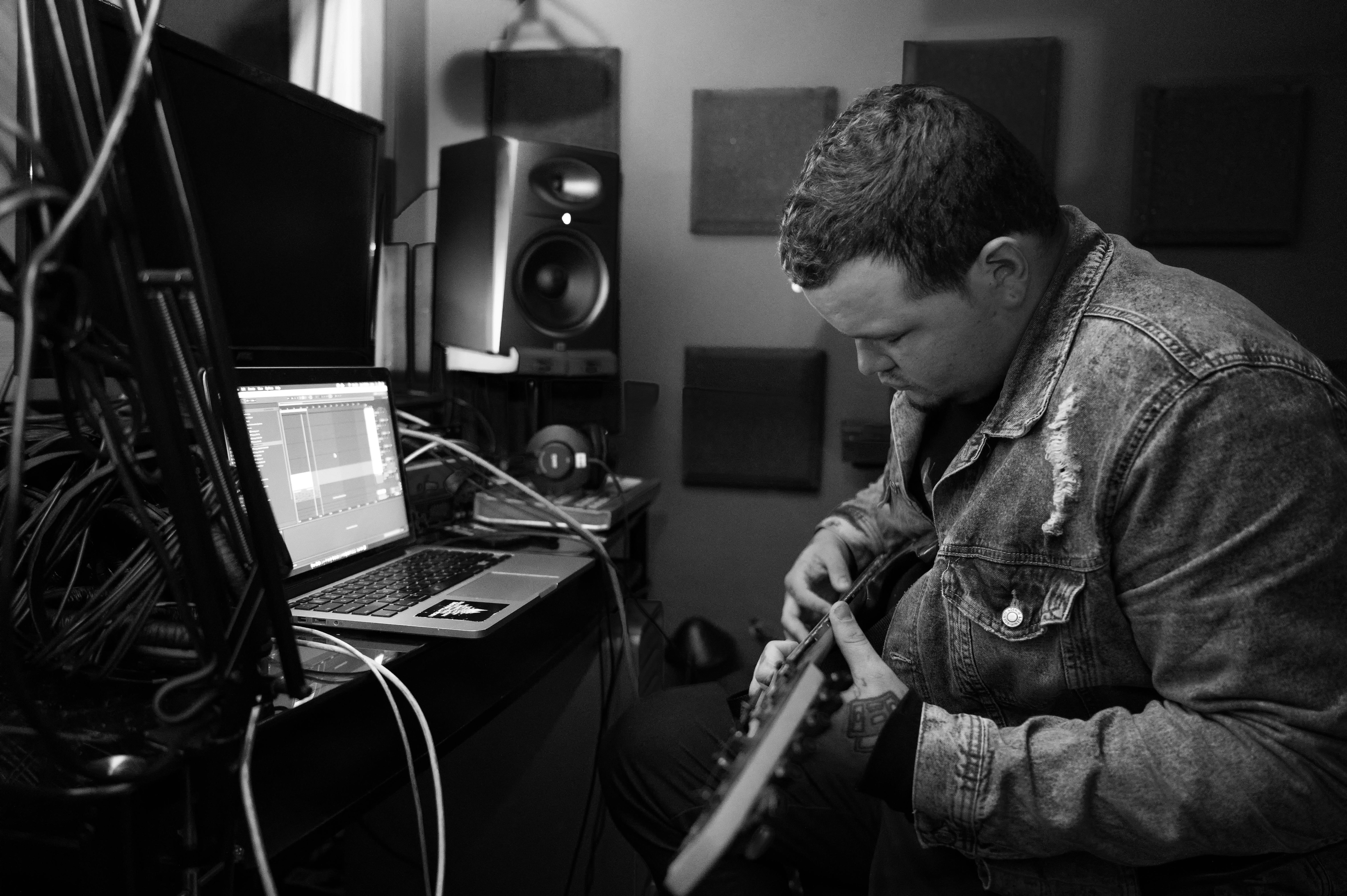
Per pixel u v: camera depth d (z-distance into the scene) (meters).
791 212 0.88
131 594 0.78
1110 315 0.86
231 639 0.63
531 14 2.10
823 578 1.37
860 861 1.04
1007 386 0.91
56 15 0.54
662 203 2.10
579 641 1.41
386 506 1.37
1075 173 1.94
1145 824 0.75
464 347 1.83
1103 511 0.82
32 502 0.87
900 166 0.82
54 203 0.51
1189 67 1.89
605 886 1.52
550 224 1.77
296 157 1.36
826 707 0.67
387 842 1.57
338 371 1.32
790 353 2.08
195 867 0.68
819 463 2.10
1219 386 0.76
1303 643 0.72
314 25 1.86
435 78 2.13
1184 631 0.76
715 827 0.56
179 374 0.62
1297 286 1.89
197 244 0.57
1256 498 0.74
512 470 1.85
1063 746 0.78
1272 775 0.71
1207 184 1.89
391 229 2.02
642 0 2.06
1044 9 1.92
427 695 1.03
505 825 1.56
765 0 2.02
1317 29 1.84
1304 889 0.80
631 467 2.16
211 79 1.18
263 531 0.60
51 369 0.85
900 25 1.98
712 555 2.16
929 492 1.17
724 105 2.04
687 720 1.16
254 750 0.80
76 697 0.74
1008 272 0.85
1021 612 0.89
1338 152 1.85
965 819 0.80
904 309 0.85
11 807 0.67
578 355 1.82
